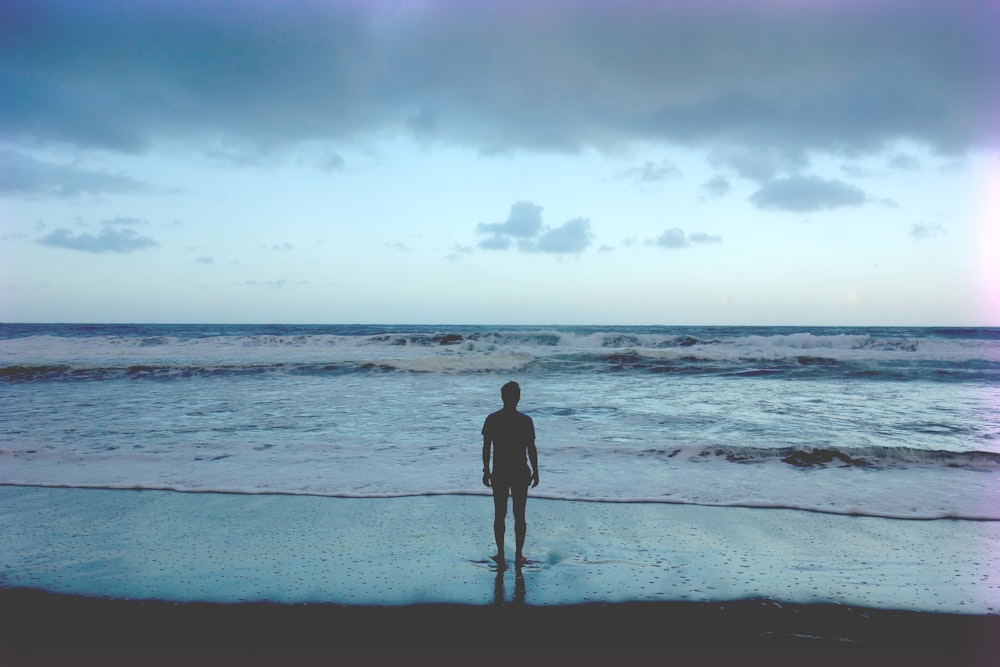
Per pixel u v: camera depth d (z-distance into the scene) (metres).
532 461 5.30
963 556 5.31
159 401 14.91
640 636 3.93
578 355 26.22
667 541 5.68
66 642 3.88
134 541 5.69
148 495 7.16
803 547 5.53
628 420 12.23
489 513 6.50
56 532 5.95
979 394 16.91
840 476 7.92
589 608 4.32
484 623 4.11
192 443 9.96
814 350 31.20
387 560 5.23
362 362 22.28
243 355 28.33
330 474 8.06
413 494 7.17
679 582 4.77
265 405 14.29
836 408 14.03
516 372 22.52
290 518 6.34
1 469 8.30
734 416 12.76
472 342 35.62
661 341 36.56
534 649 3.78
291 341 35.91
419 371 22.34
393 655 3.71
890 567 5.07
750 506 6.72
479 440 10.23
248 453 9.24
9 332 64.62
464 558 5.27
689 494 7.16
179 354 28.72
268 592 4.60
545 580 4.80
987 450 9.57
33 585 4.74
